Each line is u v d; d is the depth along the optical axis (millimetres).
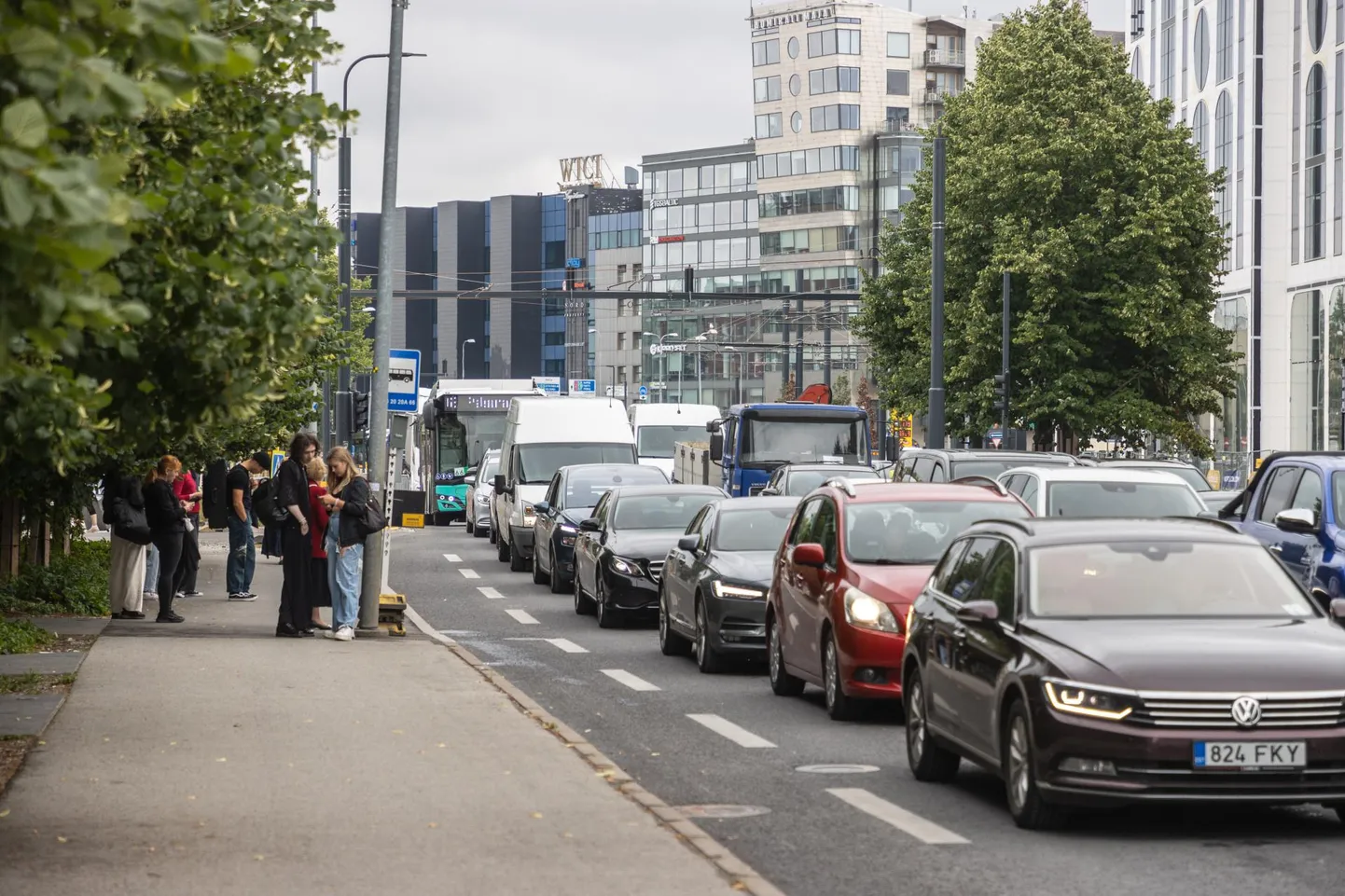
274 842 9180
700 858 8820
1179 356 51562
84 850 8922
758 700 16516
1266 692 9492
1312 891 8336
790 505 20297
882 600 14602
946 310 53250
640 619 25547
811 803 10977
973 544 12016
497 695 15539
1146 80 89125
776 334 153125
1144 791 9445
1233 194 76875
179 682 16094
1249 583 10859
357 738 12906
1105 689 9570
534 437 39062
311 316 9781
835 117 149875
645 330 165750
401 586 32094
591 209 187250
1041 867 8961
